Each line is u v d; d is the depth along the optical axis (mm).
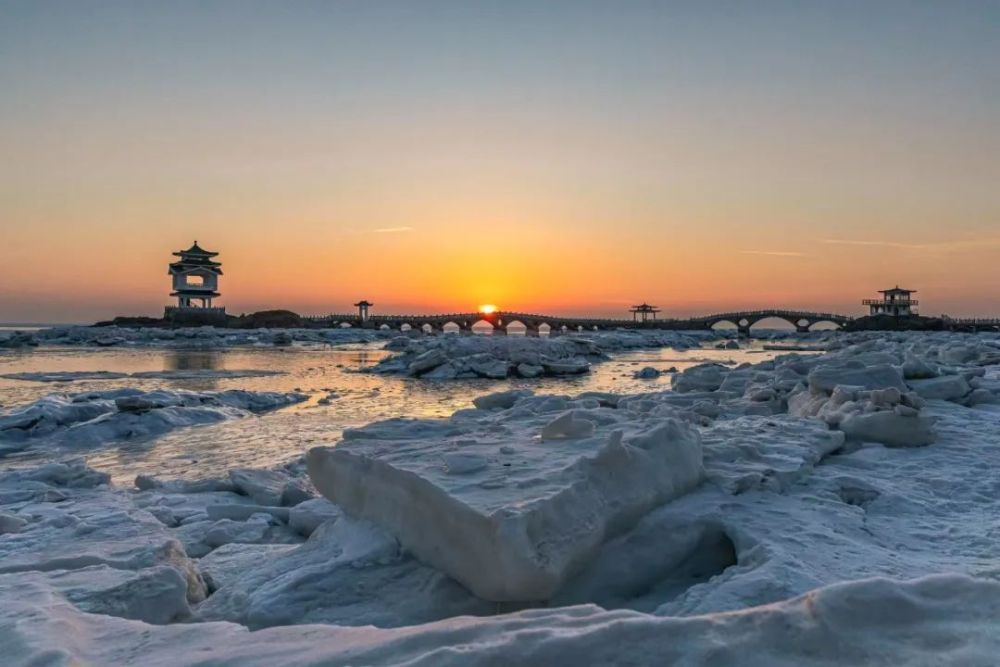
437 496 4816
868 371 12570
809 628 2498
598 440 6660
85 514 7863
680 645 2467
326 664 2691
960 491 7086
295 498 9141
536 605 4465
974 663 2230
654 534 5340
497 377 41156
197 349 75500
